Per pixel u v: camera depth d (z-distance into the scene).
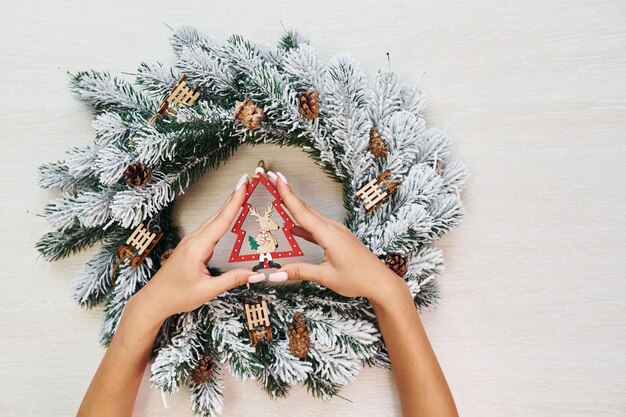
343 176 0.62
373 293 0.57
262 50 0.62
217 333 0.58
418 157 0.63
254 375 0.57
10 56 0.67
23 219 0.66
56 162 0.66
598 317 0.65
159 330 0.61
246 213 0.57
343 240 0.56
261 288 0.62
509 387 0.65
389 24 0.67
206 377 0.59
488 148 0.66
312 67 0.59
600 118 0.66
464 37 0.67
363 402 0.64
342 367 0.58
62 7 0.67
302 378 0.58
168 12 0.67
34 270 0.66
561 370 0.65
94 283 0.62
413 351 0.57
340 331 0.59
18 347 0.65
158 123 0.59
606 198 0.66
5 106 0.66
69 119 0.66
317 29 0.66
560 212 0.66
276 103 0.58
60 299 0.66
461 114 0.66
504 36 0.67
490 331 0.65
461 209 0.60
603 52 0.67
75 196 0.64
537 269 0.66
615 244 0.66
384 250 0.60
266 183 0.58
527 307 0.65
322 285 0.59
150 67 0.61
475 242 0.66
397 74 0.66
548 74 0.66
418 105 0.63
